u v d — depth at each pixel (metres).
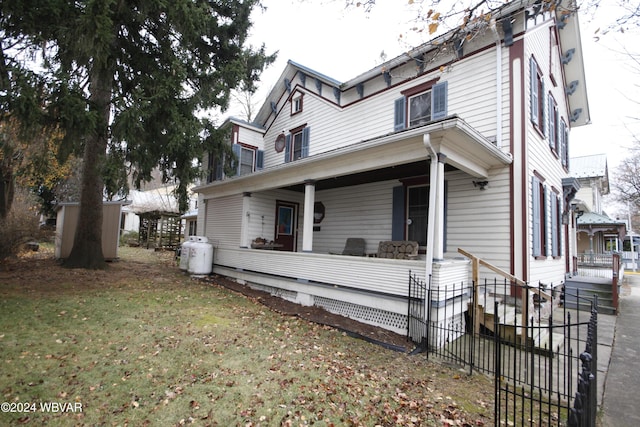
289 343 5.37
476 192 7.57
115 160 7.66
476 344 5.87
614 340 6.38
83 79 7.93
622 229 18.83
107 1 6.20
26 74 5.91
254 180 10.16
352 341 5.82
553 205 9.26
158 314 6.29
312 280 7.87
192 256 11.10
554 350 5.29
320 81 11.86
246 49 11.58
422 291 5.75
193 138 8.47
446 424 3.27
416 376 4.48
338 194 11.05
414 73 9.33
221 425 3.04
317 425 3.13
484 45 7.90
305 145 12.25
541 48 8.68
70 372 3.79
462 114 8.16
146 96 7.95
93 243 10.41
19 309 5.79
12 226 10.87
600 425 3.42
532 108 7.56
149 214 22.09
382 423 3.23
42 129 6.43
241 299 8.31
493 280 7.12
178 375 3.94
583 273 13.63
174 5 7.52
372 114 10.33
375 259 6.60
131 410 3.18
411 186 8.95
